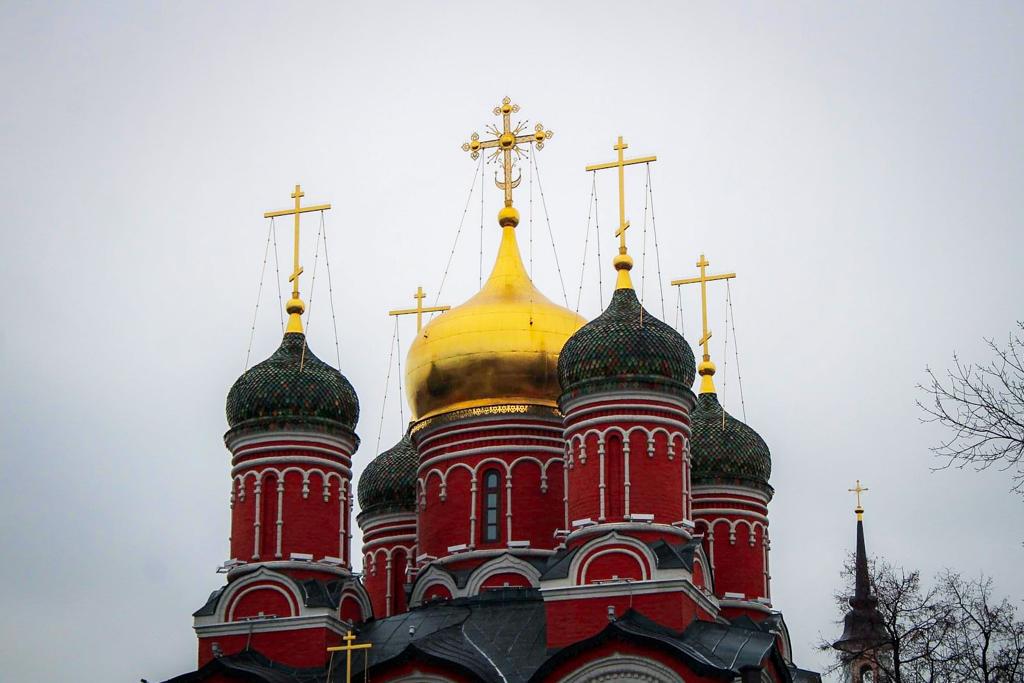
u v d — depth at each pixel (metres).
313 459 67.31
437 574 68.62
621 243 69.38
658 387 65.06
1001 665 63.41
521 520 69.12
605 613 61.09
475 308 72.38
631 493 63.84
